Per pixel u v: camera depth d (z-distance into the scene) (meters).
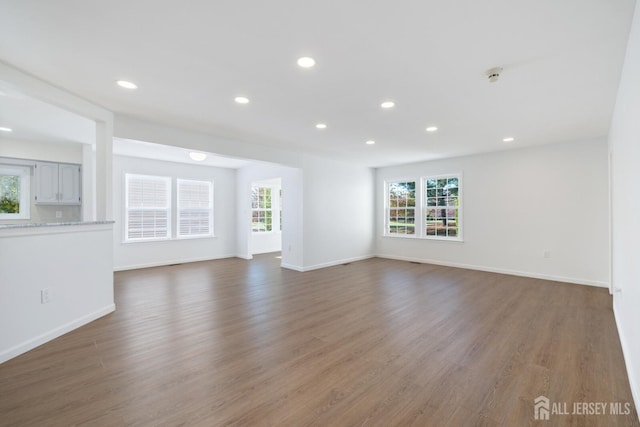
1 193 4.84
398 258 7.45
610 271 4.30
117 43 2.11
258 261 7.30
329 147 5.44
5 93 2.62
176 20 1.85
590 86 2.79
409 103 3.22
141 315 3.47
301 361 2.41
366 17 1.81
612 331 3.00
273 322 3.27
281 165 5.74
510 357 2.47
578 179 4.91
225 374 2.21
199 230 7.39
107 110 3.46
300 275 5.69
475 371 2.26
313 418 1.74
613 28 1.91
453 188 6.51
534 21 1.84
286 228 6.50
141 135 3.83
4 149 4.71
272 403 1.88
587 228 4.83
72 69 2.49
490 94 2.98
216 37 2.03
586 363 2.38
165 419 1.72
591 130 4.29
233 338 2.85
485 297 4.19
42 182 5.04
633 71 1.92
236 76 2.61
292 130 4.30
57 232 2.84
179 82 2.73
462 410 1.82
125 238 6.16
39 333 2.65
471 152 5.85
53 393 1.96
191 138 4.35
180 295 4.32
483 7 1.71
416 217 7.07
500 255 5.77
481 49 2.17
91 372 2.22
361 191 7.52
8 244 2.41
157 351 2.57
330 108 3.39
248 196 7.70
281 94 2.99
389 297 4.21
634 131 1.98
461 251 6.32
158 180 6.70
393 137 4.69
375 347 2.66
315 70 2.50
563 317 3.39
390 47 2.15
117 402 1.87
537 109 3.41
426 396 1.96
